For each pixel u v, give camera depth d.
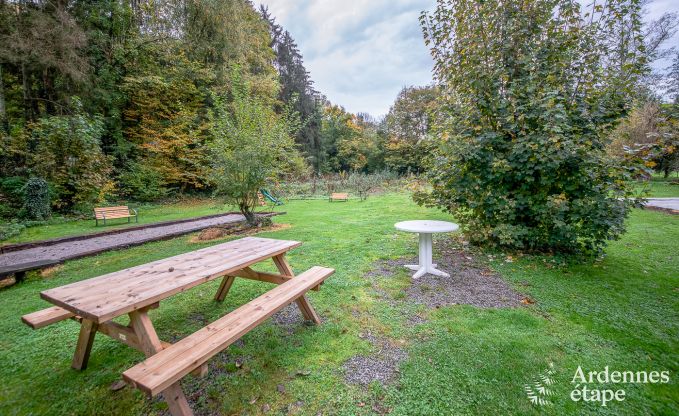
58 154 9.92
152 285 1.86
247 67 16.22
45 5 10.85
